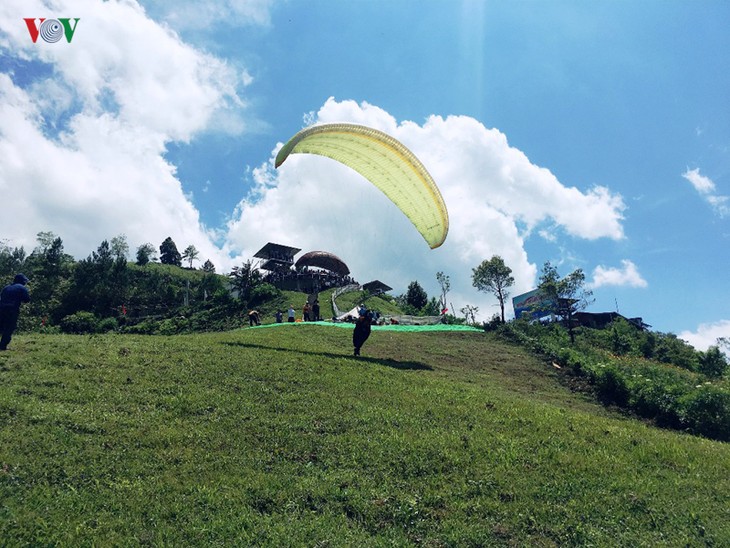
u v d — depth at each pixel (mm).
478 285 55938
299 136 23344
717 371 43219
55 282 84062
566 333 43625
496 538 8477
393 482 9977
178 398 13219
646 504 9750
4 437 10039
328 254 79375
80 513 8148
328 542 7988
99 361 15672
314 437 11641
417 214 29281
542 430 13602
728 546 8477
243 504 8836
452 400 15898
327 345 27484
